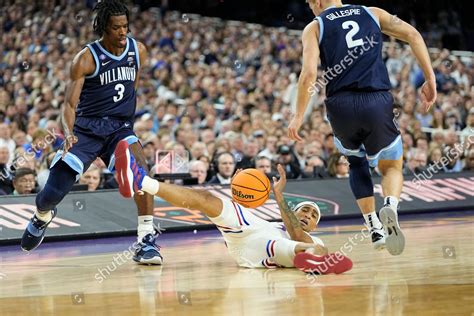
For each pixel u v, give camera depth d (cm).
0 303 542
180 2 2722
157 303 522
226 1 2784
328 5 702
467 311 468
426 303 495
